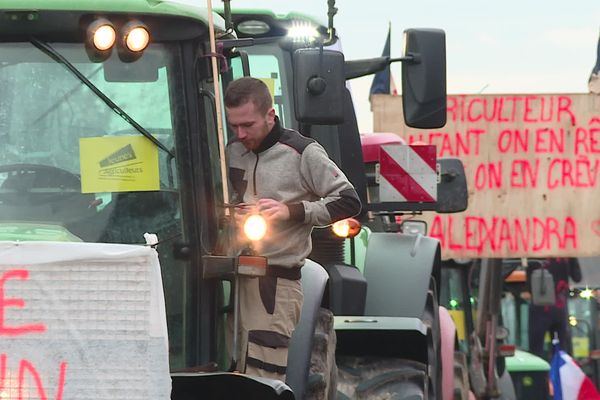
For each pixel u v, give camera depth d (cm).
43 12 1798
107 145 1823
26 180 1803
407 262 2655
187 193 1845
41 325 1577
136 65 1836
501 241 3953
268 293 1883
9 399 1577
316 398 2023
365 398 2327
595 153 3959
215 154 1875
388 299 2622
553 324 5572
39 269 1577
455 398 3566
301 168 1891
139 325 1582
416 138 3919
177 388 1764
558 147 3969
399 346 2412
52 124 1812
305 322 1961
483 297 4616
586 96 3959
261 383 1706
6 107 1805
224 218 1852
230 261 1806
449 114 3956
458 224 3959
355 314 2453
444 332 3222
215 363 1856
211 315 1855
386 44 3638
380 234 2723
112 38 1797
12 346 1576
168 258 1839
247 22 2642
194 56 1855
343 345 2422
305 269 2006
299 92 2066
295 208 1850
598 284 5644
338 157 2734
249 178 1898
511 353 4800
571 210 3962
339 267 2491
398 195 3009
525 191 3962
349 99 2783
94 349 1578
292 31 2633
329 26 2156
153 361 1581
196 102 1850
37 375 1576
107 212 1820
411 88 2336
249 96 1866
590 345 5634
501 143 3962
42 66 1812
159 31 1838
